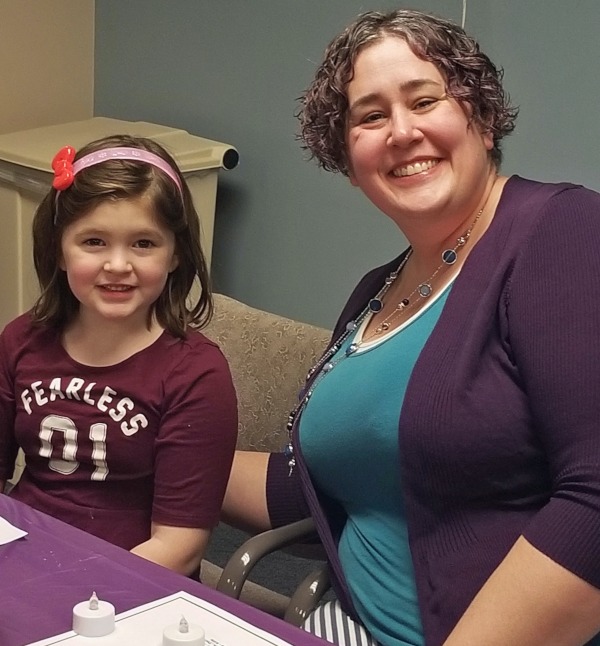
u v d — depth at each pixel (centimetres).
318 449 141
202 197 255
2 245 263
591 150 204
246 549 141
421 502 128
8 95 287
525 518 123
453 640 114
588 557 110
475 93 131
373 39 132
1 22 280
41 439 146
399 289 148
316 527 143
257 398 182
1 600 105
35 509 136
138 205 138
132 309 140
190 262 149
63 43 294
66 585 108
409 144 130
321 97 139
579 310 117
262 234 265
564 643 113
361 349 140
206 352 144
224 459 142
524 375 119
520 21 208
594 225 121
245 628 98
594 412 113
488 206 136
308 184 252
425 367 125
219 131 270
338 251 249
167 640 92
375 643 135
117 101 297
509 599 112
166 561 136
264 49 254
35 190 249
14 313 265
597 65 199
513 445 121
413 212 133
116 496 144
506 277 124
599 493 110
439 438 122
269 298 268
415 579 130
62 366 145
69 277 141
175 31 275
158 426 142
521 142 214
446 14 218
